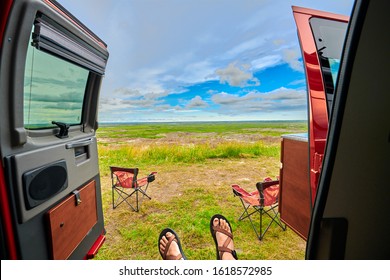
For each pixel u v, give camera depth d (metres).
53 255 1.15
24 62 0.93
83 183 1.55
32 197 1.02
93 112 1.80
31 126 1.20
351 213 0.49
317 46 1.26
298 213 1.42
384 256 0.51
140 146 5.38
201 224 2.11
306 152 1.33
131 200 2.76
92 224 1.65
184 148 5.23
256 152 5.41
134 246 1.76
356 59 0.42
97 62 1.63
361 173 0.47
